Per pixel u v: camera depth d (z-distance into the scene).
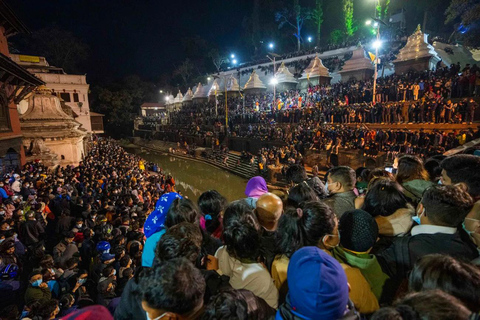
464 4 26.78
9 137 12.63
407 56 28.53
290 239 2.20
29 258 6.54
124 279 4.73
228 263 2.24
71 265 5.16
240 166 29.17
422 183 3.29
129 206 9.91
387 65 34.88
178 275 1.61
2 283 4.74
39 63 38.19
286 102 36.66
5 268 4.90
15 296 5.27
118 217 8.03
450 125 18.22
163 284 1.56
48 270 4.79
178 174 31.05
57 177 12.52
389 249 2.28
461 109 18.05
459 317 1.14
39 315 3.58
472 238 2.10
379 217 2.54
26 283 6.26
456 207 2.05
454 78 20.39
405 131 18.67
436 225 2.16
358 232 2.02
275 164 23.08
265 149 26.41
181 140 44.31
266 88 48.12
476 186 2.77
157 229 3.34
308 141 24.23
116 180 14.30
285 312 1.58
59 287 4.86
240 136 34.38
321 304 1.38
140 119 64.69
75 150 19.98
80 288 4.83
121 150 33.59
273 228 2.86
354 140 21.09
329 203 3.19
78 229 7.29
